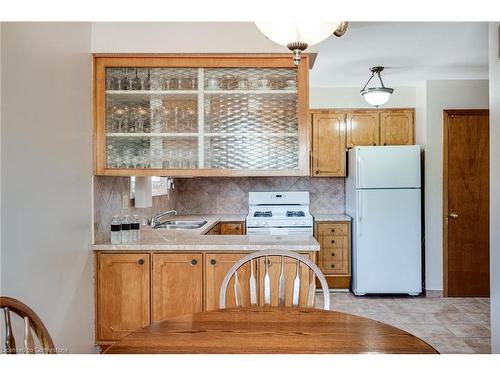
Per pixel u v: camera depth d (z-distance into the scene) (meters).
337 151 5.00
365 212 4.54
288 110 2.74
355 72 4.32
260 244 2.60
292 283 2.57
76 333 2.39
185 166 2.76
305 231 4.69
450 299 4.52
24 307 1.19
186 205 5.25
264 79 2.74
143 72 2.72
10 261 1.72
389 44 3.42
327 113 4.99
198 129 2.75
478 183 4.59
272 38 1.51
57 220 2.15
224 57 2.67
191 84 2.74
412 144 4.94
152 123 2.76
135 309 2.64
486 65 4.05
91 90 2.64
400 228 4.52
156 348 1.29
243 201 5.24
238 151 2.75
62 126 2.22
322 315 1.66
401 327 3.62
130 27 2.65
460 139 4.59
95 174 2.66
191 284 2.62
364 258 4.55
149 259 2.64
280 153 2.74
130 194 3.42
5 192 1.69
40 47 1.98
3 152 1.68
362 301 4.44
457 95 4.59
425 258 4.63
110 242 2.71
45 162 2.03
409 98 4.95
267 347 1.30
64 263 2.24
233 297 2.60
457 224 4.60
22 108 1.82
